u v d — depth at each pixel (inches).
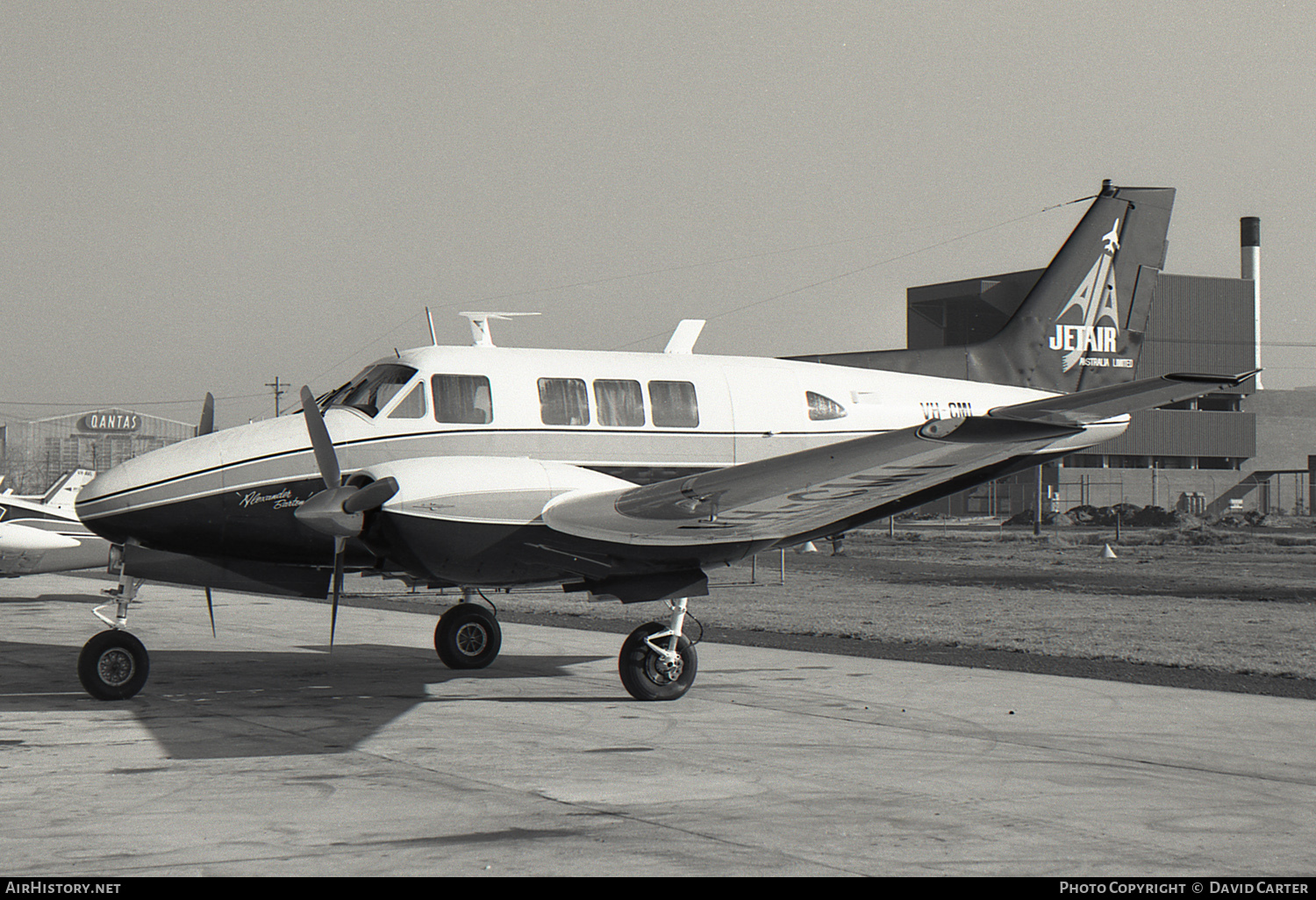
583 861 249.6
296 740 390.6
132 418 5472.4
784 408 553.9
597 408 521.7
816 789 319.0
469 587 530.0
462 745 383.6
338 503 438.9
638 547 477.4
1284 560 1638.8
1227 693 504.4
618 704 472.7
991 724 427.2
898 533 2496.3
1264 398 3878.0
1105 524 2962.6
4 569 921.5
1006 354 637.9
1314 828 281.3
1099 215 660.1
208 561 501.0
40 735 399.9
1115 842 267.9
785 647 680.4
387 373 514.6
